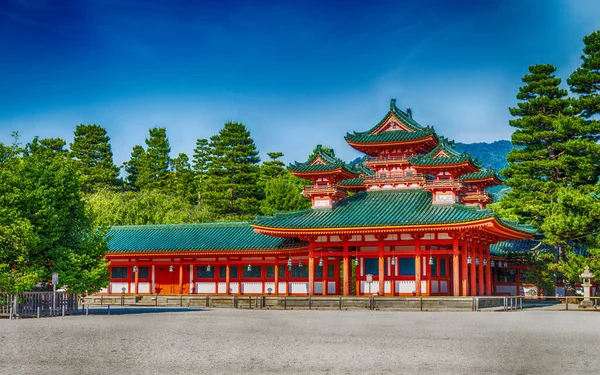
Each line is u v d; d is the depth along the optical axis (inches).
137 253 3004.4
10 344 1137.4
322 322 1663.4
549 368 876.6
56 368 879.1
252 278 2942.9
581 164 3041.3
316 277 2787.9
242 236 3014.3
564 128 3083.2
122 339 1224.8
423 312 2144.4
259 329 1446.9
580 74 3142.2
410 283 2506.2
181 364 915.4
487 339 1224.2
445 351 1044.5
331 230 2471.7
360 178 3051.2
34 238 1846.7
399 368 880.3
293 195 4658.0
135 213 4015.8
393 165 2778.1
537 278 3218.5
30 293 1871.3
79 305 2763.3
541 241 3021.7
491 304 2421.3
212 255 2945.4
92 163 5944.9
